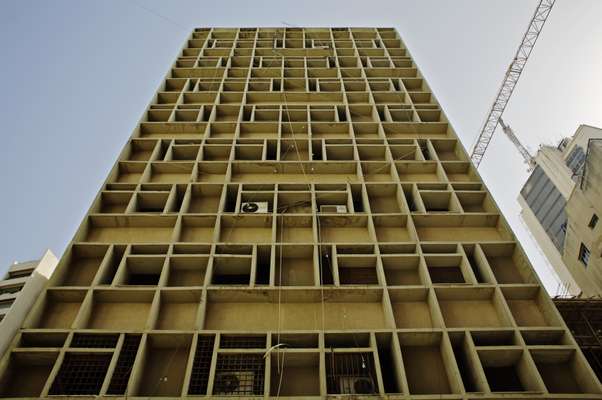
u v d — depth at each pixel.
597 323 22.59
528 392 14.54
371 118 30.72
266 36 43.22
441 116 30.19
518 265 20.02
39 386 15.37
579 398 14.31
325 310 17.97
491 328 16.64
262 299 18.06
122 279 18.61
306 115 30.02
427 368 16.27
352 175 25.19
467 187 24.12
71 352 15.52
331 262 19.83
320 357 15.61
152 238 20.80
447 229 21.89
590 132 57.97
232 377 15.38
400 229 21.81
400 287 18.11
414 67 36.19
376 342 16.69
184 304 17.98
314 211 21.81
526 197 70.81
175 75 35.28
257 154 26.42
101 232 21.05
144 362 15.65
